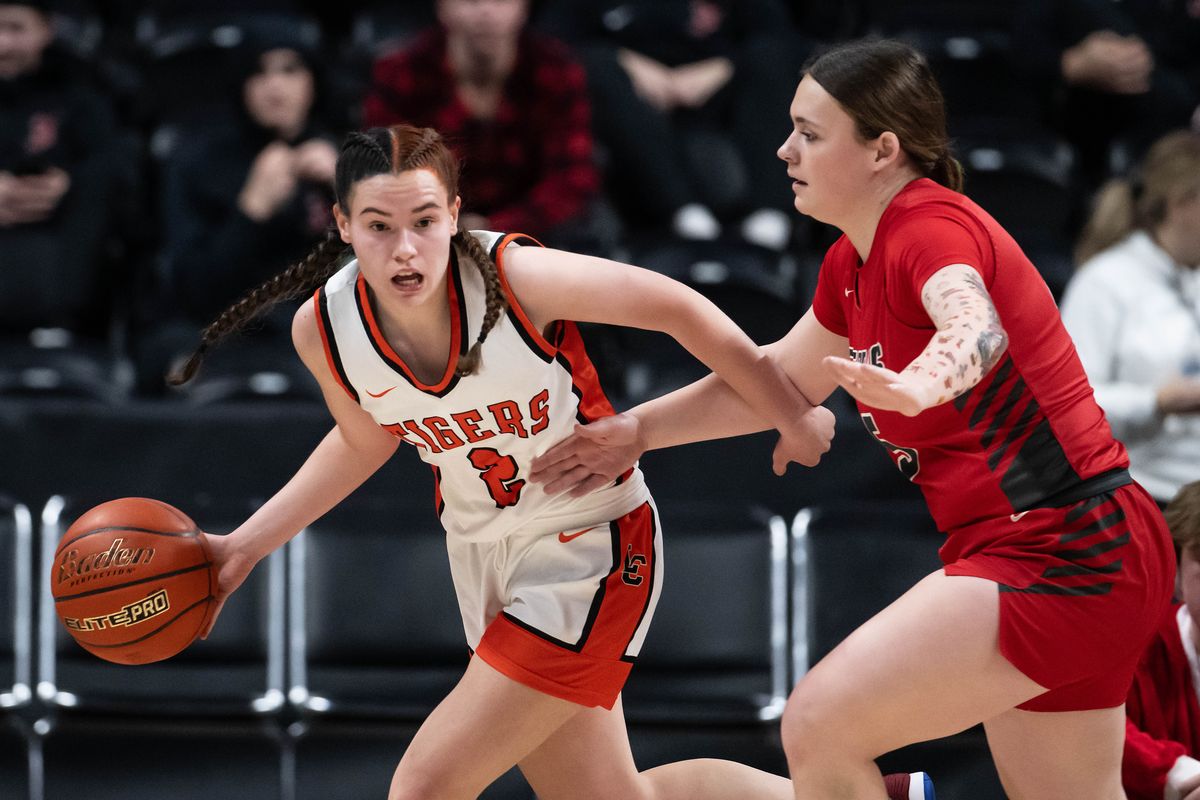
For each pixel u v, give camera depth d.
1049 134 18.47
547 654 8.22
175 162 16.70
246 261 15.66
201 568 8.71
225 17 20.27
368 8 21.20
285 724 13.06
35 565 13.34
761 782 9.28
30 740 12.86
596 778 8.82
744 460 13.45
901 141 7.52
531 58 14.80
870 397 6.21
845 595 13.00
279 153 15.76
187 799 12.45
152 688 13.17
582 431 8.13
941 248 7.08
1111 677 7.71
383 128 7.76
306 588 13.12
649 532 8.66
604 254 15.09
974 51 19.03
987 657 7.25
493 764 8.20
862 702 7.26
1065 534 7.32
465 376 7.95
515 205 14.70
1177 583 10.31
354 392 8.27
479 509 8.52
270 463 13.45
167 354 15.45
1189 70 20.02
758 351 8.21
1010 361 7.31
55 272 16.52
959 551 7.67
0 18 17.16
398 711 13.03
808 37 20.47
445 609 13.10
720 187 17.98
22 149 17.06
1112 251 13.04
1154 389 12.23
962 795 12.35
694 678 13.01
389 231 7.55
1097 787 7.99
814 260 17.06
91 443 13.44
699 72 18.59
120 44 20.98
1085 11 18.75
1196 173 12.65
